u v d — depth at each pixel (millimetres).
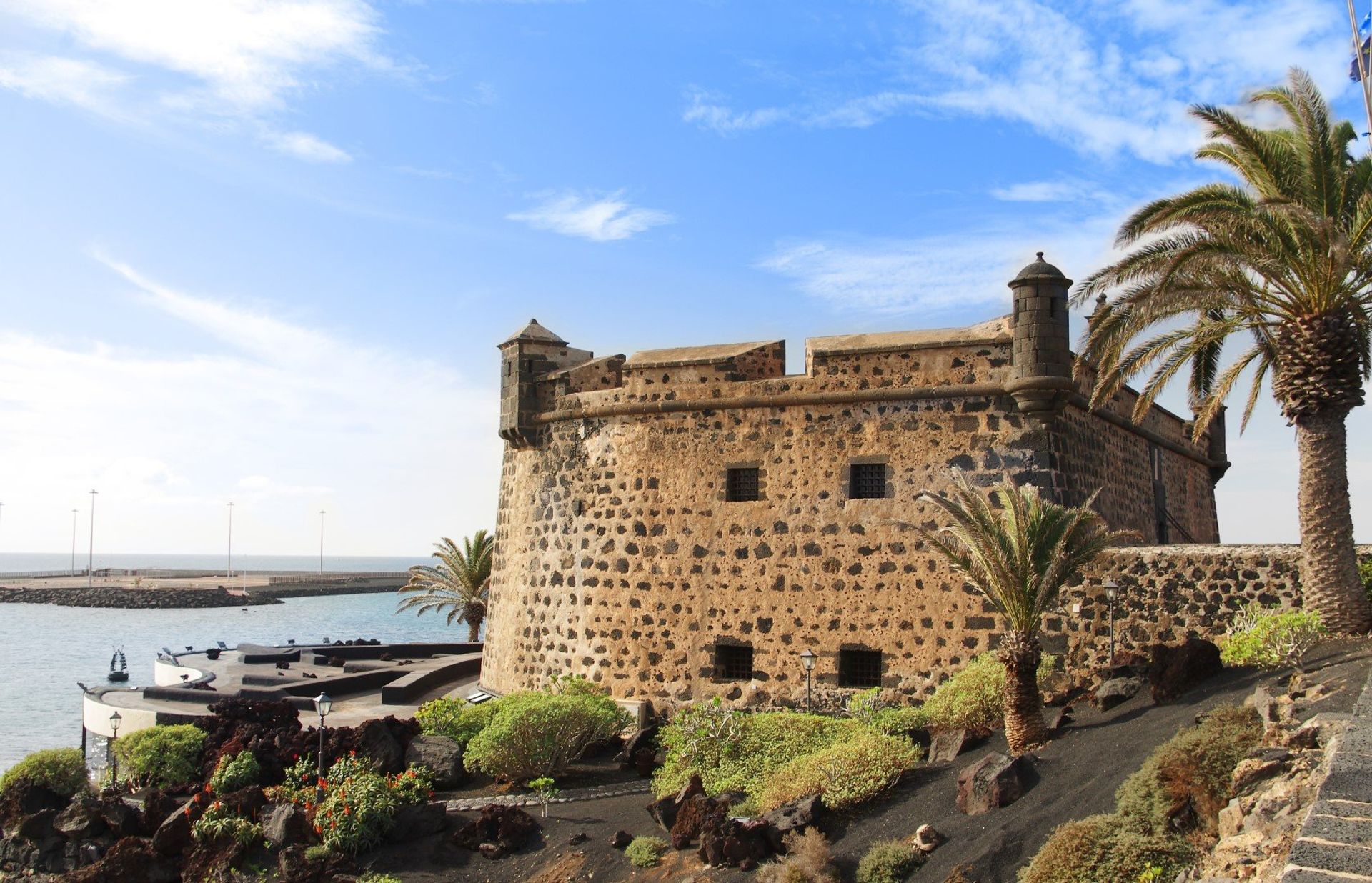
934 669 24797
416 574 52219
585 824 21062
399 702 33125
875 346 26562
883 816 18172
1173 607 22766
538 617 30203
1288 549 21891
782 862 17094
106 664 70438
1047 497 24375
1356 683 14516
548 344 31922
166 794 24328
